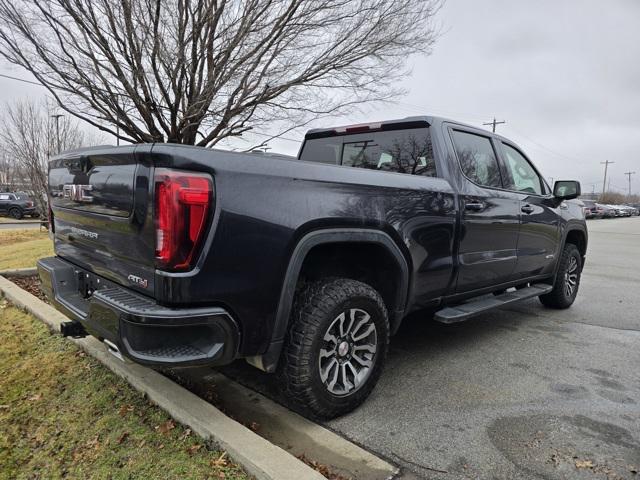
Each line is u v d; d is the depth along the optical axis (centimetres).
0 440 250
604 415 285
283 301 232
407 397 305
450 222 332
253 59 543
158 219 200
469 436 258
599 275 827
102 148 237
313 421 268
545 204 467
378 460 232
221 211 207
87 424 260
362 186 267
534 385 328
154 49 473
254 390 304
